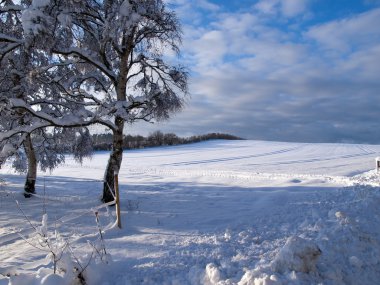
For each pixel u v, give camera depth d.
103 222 11.14
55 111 14.80
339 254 5.84
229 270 5.17
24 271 6.18
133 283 5.20
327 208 10.23
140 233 9.43
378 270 5.70
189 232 9.26
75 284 4.99
